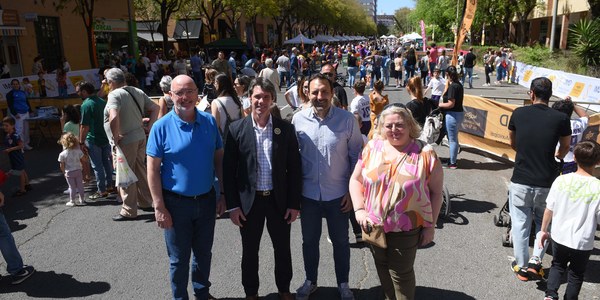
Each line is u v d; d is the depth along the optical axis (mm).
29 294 4203
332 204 3709
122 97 5656
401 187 3066
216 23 41594
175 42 40500
